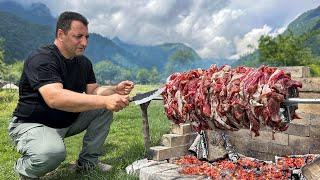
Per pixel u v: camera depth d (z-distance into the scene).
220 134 2.07
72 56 1.64
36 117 1.62
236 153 2.10
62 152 1.57
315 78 1.88
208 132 2.05
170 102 1.40
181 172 1.71
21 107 1.63
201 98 1.27
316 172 1.24
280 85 1.07
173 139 1.99
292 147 2.00
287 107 1.10
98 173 1.79
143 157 2.05
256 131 1.19
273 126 1.12
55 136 1.60
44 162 1.55
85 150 1.87
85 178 1.74
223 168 1.83
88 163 1.87
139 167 1.82
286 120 1.10
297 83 1.09
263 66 1.16
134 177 1.75
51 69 1.53
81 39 1.59
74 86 1.71
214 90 1.23
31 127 1.61
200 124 1.37
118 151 2.33
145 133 1.95
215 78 1.25
